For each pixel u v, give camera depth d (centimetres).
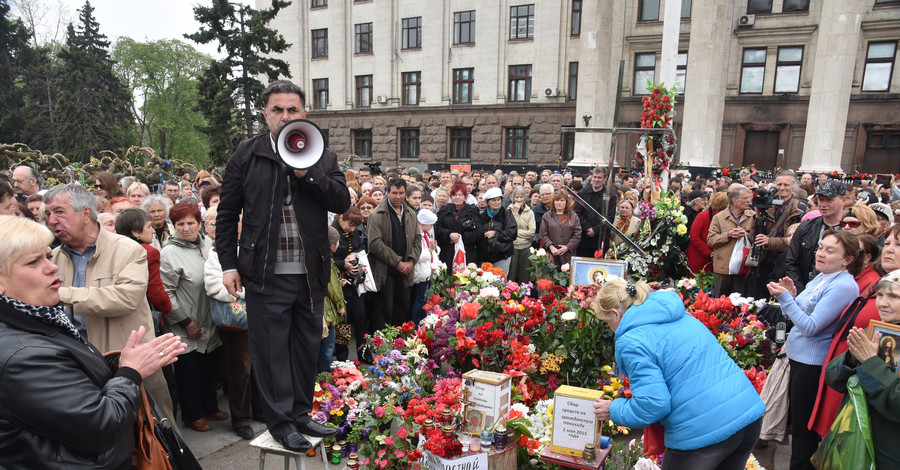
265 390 274
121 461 197
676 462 265
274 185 266
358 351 568
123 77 4644
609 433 418
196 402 445
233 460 403
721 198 667
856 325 320
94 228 322
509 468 322
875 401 266
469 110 2967
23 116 3644
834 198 478
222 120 2552
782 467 416
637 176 1441
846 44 1920
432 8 2994
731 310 507
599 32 2245
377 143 3244
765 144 2491
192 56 4953
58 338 189
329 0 3272
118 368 210
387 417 377
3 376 169
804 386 352
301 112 270
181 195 761
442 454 299
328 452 421
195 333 424
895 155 2292
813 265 491
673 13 909
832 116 1948
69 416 175
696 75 1981
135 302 318
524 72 2839
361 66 3247
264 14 2570
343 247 557
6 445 173
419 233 627
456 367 470
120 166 1263
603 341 454
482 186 1014
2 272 182
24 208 516
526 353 432
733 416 255
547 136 2803
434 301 534
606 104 2336
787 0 2377
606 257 645
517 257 777
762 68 2450
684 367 261
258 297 270
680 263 679
